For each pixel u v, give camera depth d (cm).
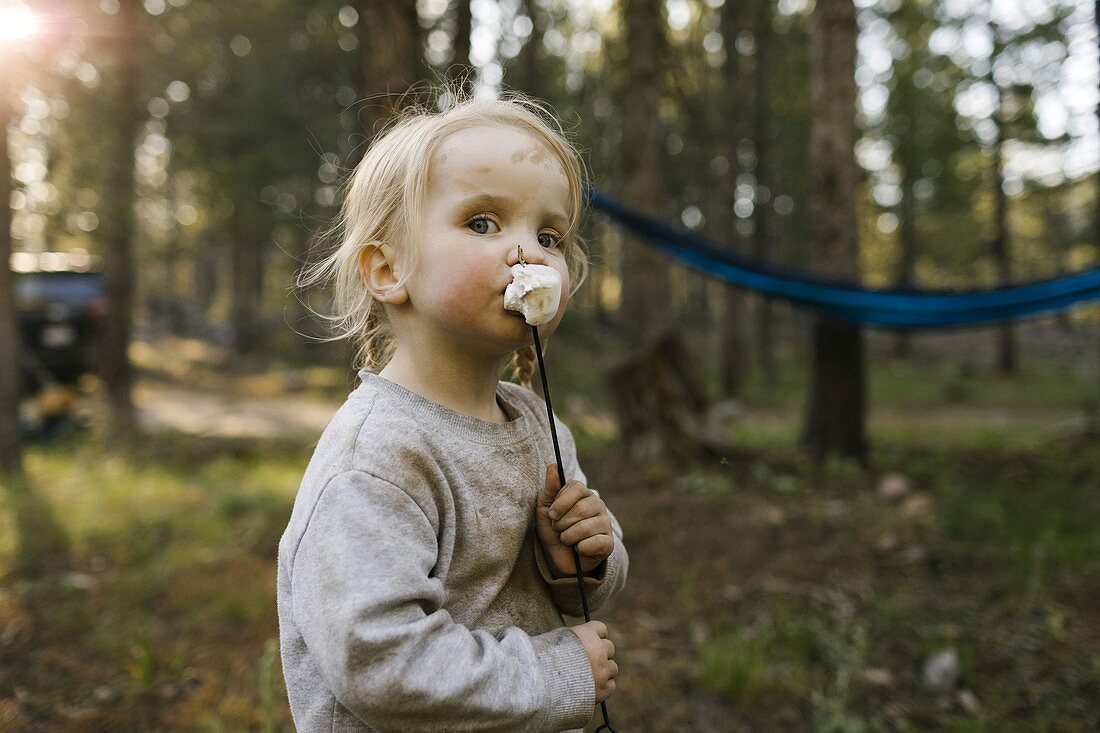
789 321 2712
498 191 102
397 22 470
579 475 131
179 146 1245
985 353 2508
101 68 813
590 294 2409
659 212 677
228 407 1296
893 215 2297
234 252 1984
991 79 1492
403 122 117
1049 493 573
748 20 1503
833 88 685
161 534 481
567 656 104
